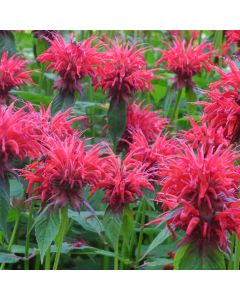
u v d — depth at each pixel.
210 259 0.64
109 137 0.96
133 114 0.92
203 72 1.33
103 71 0.91
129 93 0.91
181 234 0.85
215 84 0.76
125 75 0.91
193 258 0.64
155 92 1.17
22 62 0.94
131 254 0.87
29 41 1.52
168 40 1.34
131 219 0.74
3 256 0.79
